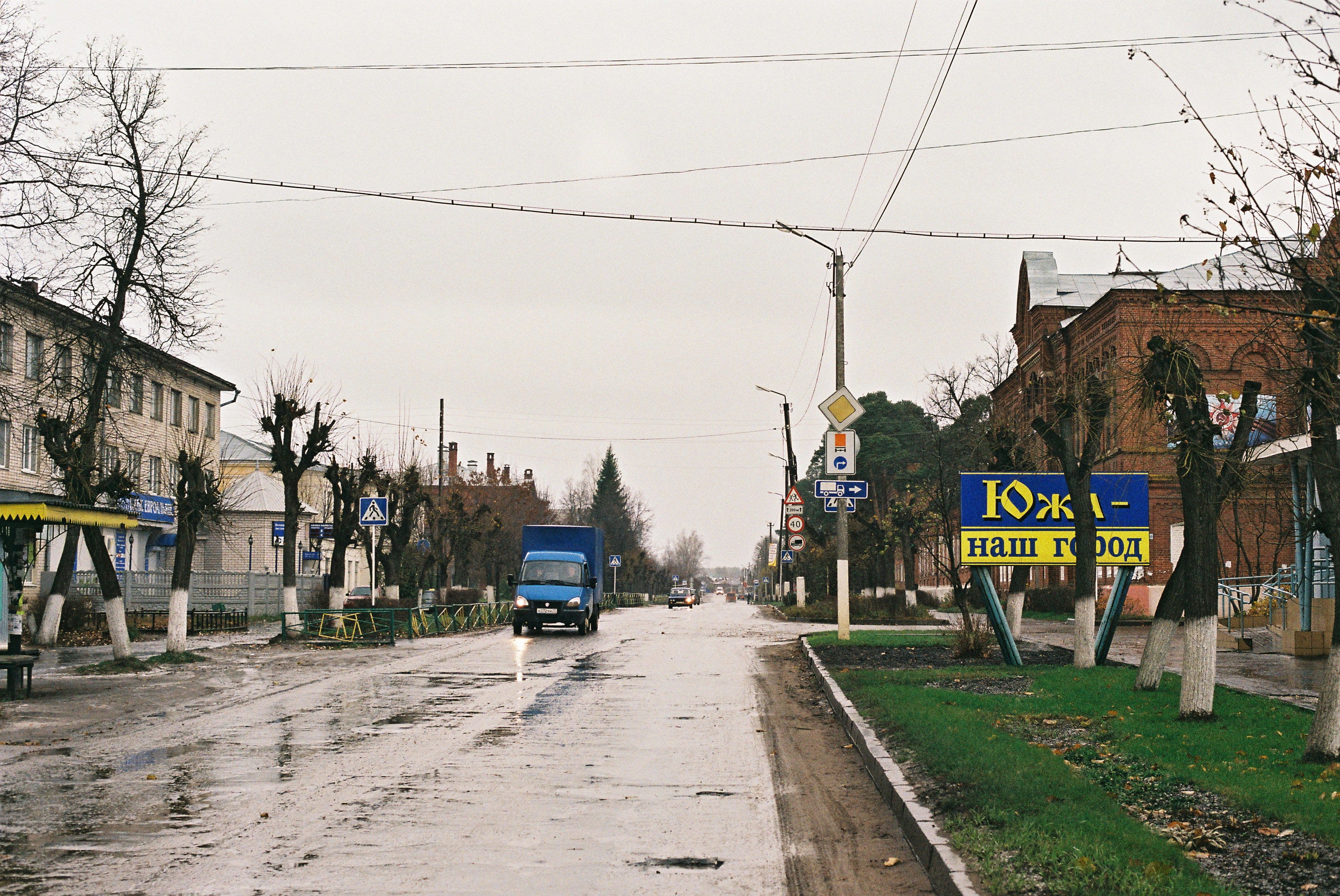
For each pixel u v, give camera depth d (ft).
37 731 40.81
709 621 141.69
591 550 116.06
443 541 168.25
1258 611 91.81
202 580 132.16
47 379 101.50
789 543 149.28
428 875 21.47
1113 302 128.47
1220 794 25.40
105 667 65.77
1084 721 37.78
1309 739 29.53
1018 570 76.79
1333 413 28.40
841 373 84.94
